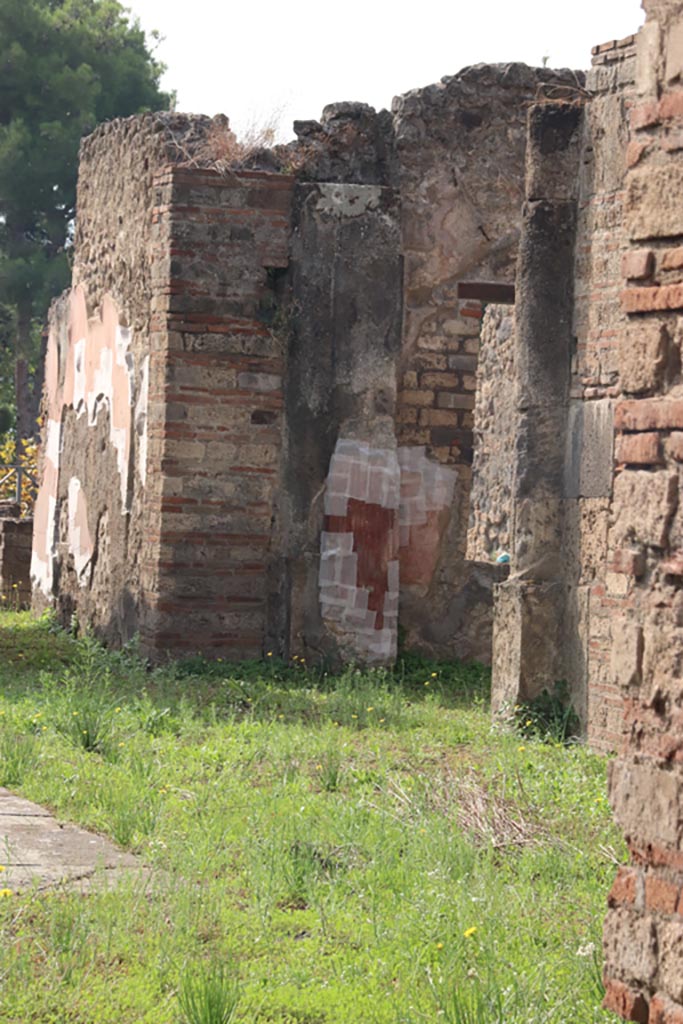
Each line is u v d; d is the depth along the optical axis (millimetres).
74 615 17328
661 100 4574
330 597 14344
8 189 35438
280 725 10750
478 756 9945
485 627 14852
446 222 14859
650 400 4582
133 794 8109
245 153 14586
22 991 5180
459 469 14945
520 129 14945
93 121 36188
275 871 6648
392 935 5914
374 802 8188
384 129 14953
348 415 14469
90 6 39031
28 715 10562
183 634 14258
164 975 5438
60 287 35594
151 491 14484
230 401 14391
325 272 14508
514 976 5352
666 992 4344
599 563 10523
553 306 10898
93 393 16953
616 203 10500
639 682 4555
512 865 7027
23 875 6629
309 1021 5156
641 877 4477
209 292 14352
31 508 28266
